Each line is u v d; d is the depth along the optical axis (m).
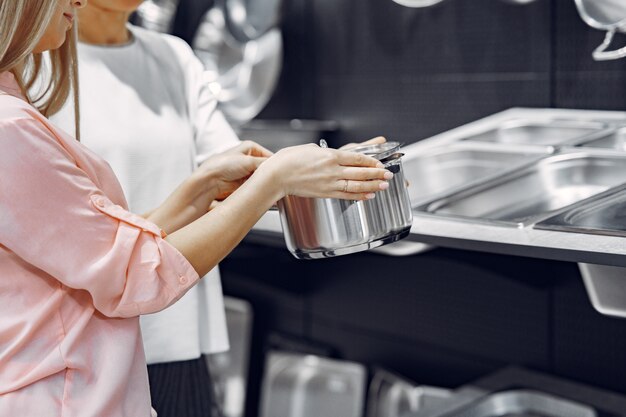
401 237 1.41
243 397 3.28
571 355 2.46
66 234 1.18
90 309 1.26
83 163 1.26
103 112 1.79
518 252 1.55
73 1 1.27
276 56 3.08
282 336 3.26
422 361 2.86
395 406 2.82
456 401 2.21
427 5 2.55
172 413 1.89
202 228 1.30
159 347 1.83
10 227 1.16
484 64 2.59
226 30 3.23
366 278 2.99
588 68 2.36
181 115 1.91
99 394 1.25
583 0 2.14
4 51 1.19
